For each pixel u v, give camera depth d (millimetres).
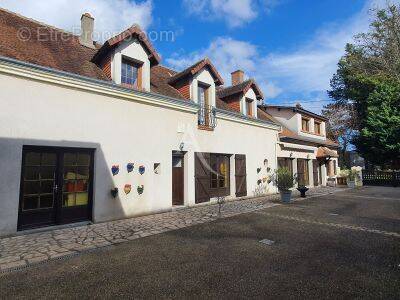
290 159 17625
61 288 3818
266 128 15344
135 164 8930
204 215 9062
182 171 10930
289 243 5891
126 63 9547
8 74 6488
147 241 6047
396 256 5055
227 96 14586
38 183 7043
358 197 13922
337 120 31375
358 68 26578
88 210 7949
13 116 6523
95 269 4484
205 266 4613
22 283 3973
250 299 3520
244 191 13422
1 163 6305
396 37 24266
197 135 11273
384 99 22938
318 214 9203
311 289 3779
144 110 9352
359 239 6168
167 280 4070
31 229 6797
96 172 7977
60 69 7770
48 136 7055
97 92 8102
